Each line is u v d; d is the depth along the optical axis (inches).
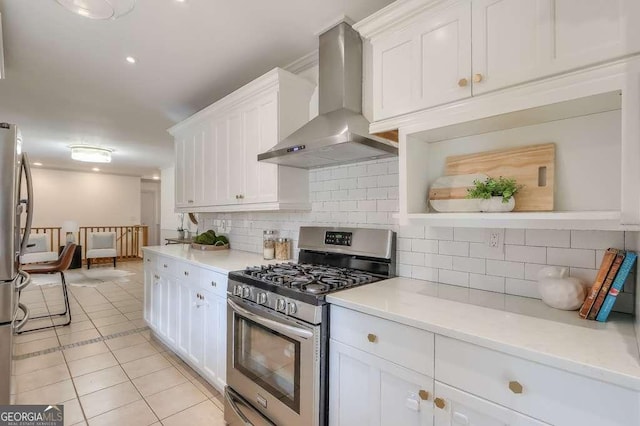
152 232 418.9
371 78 82.5
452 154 64.4
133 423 76.6
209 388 92.4
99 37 82.5
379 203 81.5
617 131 47.7
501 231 61.6
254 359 71.9
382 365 50.8
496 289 62.0
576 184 51.0
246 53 91.8
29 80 107.3
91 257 286.4
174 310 111.1
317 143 71.0
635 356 34.6
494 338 39.6
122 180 358.9
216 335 87.8
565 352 35.6
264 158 84.1
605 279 45.5
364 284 68.6
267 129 93.1
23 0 67.5
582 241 52.7
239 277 75.2
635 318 44.0
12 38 82.1
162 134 176.1
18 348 117.8
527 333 41.1
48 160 265.0
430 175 67.2
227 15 74.8
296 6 72.2
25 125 158.7
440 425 44.3
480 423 40.7
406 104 59.1
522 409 37.5
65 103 128.3
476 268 64.7
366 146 69.4
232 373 77.2
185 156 135.3
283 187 92.5
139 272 271.1
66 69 99.7
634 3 37.4
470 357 41.6
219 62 96.4
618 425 31.8
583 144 50.5
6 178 68.9
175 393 89.7
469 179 59.6
